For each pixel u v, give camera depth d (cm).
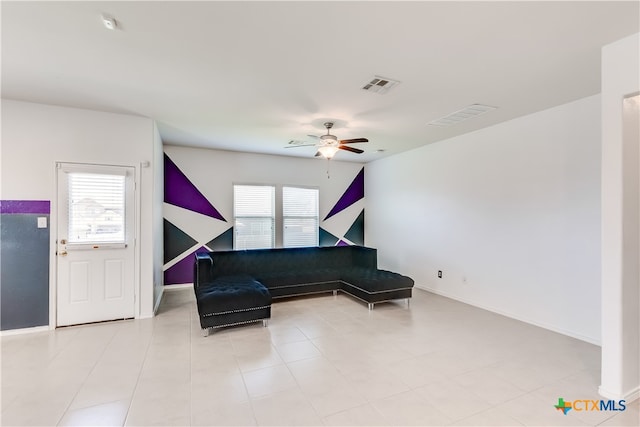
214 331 345
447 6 180
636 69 207
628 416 203
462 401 217
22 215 338
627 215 217
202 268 411
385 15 188
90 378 244
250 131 450
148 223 391
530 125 373
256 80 280
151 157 390
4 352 290
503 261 405
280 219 640
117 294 377
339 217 703
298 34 209
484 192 432
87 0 174
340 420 197
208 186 576
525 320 378
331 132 454
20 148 336
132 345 306
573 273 332
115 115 373
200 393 225
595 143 314
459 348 303
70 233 355
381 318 391
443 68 257
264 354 288
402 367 265
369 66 254
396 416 201
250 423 193
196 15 188
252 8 182
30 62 249
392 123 409
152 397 220
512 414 204
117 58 242
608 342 221
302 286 477
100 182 368
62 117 351
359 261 559
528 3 177
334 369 261
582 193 324
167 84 289
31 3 177
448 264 493
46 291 347
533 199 370
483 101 330
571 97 320
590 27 201
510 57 239
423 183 547
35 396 220
